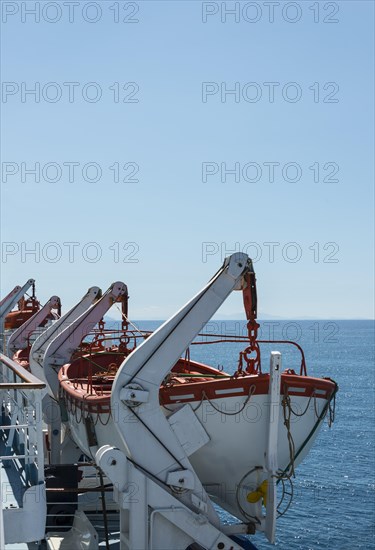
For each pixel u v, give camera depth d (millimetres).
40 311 20344
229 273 8406
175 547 8016
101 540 10531
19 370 9070
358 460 47844
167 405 8430
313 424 8703
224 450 8602
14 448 10836
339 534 30281
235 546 8117
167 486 8125
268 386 8422
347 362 149875
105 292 14789
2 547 6516
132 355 8180
